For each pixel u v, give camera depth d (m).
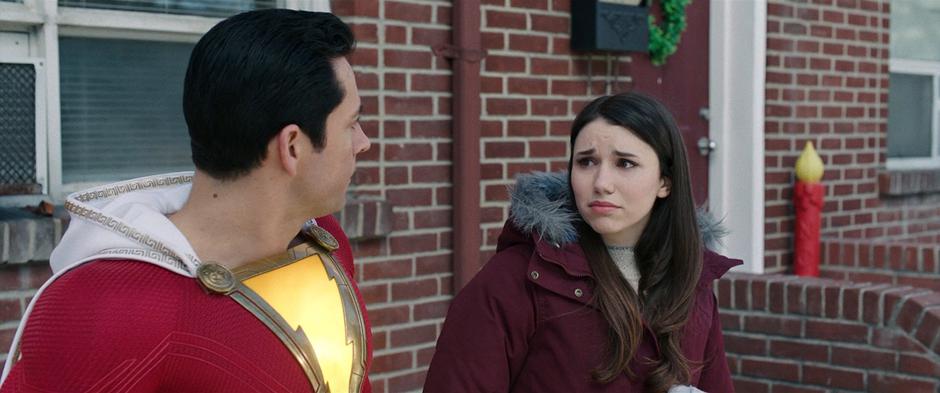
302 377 1.38
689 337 2.17
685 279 2.14
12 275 3.11
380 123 3.93
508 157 4.37
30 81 3.33
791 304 4.10
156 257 1.32
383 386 3.99
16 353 1.31
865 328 3.93
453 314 2.09
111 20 3.47
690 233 2.14
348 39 1.44
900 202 6.10
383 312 3.98
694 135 5.33
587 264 2.08
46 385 1.22
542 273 2.05
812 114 5.62
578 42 4.55
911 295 3.89
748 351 4.21
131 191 1.51
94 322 1.24
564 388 2.04
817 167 5.39
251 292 1.37
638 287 2.15
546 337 2.05
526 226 2.08
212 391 1.29
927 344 3.79
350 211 3.74
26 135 3.34
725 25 5.30
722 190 5.37
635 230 2.18
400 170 4.00
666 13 4.97
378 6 3.90
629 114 2.06
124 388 1.23
